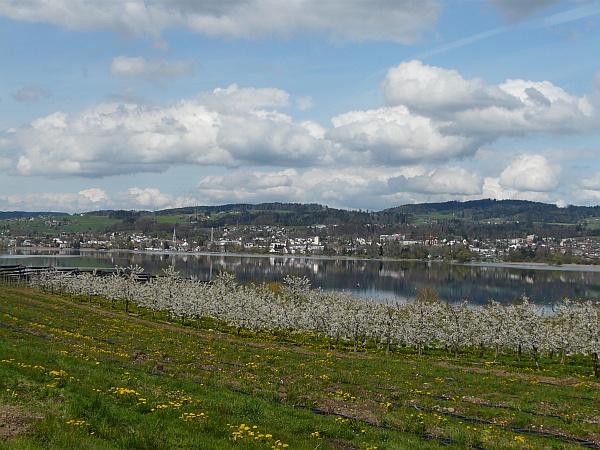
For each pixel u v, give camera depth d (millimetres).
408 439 21734
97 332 53906
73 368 28812
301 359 47531
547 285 190500
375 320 68875
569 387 39125
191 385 28078
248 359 44438
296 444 19000
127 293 98188
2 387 21375
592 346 52969
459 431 23766
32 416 17953
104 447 15711
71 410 18938
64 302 89812
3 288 103875
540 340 59250
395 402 30281
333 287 181625
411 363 49781
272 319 74812
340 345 71875
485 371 45906
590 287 182375
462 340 66062
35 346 37969
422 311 72188
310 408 26484
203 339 58688
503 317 67000
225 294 89375
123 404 21531
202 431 18891
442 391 34938
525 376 43719
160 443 16625
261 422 21828
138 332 58562
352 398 29250
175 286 96250
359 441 20891
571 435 25406
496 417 27875
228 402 24281
